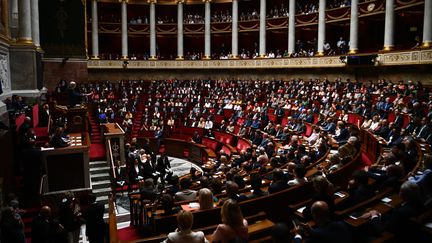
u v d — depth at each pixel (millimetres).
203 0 41344
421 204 5773
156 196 9922
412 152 10953
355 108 20438
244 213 7512
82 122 19641
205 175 13156
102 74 41031
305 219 6781
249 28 39500
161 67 41375
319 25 33250
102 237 9430
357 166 11188
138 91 35469
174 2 42062
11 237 7824
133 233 9273
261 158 12922
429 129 14172
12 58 19469
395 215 5629
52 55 28141
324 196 6414
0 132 11359
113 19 42188
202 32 41844
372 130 16578
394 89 22094
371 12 28953
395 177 7668
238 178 10109
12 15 19625
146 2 41875
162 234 7320
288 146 16156
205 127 27016
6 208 8047
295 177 9281
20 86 19750
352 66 28797
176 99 32281
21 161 12820
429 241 5387
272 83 31969
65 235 8695
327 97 24609
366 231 5930
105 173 18062
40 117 18469
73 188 13984
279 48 41094
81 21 28922
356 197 7332
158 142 26406
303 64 33469
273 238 4121
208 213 7133
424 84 23938
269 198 7805
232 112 28266
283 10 37938
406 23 30578
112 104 31703
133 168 16297
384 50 26438
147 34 42562
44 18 27828
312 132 18812
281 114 24594
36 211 12023
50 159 13703
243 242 4809
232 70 39531
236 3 39844
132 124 28203
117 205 15141
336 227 4605
